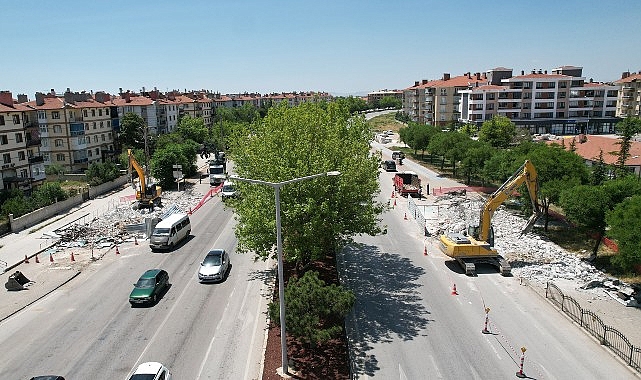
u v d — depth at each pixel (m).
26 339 24.56
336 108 49.19
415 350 22.84
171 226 39.50
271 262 35.47
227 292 30.03
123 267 35.16
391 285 31.05
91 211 52.31
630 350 21.97
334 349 22.70
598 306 27.91
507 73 122.31
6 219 45.78
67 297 29.89
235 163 37.00
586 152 70.62
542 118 117.19
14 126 60.22
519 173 35.47
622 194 33.69
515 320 25.98
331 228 27.02
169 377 20.00
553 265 34.12
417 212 47.47
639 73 135.38
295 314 20.66
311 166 27.00
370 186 30.48
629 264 28.16
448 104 130.12
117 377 20.88
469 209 50.34
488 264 34.81
